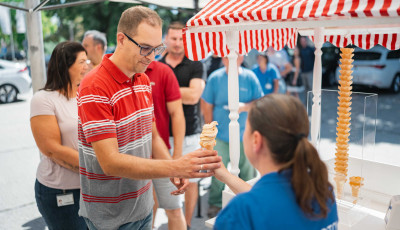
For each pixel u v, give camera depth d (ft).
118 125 6.34
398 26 7.69
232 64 6.86
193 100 11.71
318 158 3.81
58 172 8.00
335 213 4.18
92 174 6.60
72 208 8.19
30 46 10.85
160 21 6.29
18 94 41.65
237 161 7.29
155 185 10.18
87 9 51.42
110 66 6.25
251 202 3.76
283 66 27.48
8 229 12.28
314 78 8.42
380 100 34.50
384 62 35.12
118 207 6.77
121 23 6.17
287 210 3.73
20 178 16.90
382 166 7.80
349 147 7.31
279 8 5.36
